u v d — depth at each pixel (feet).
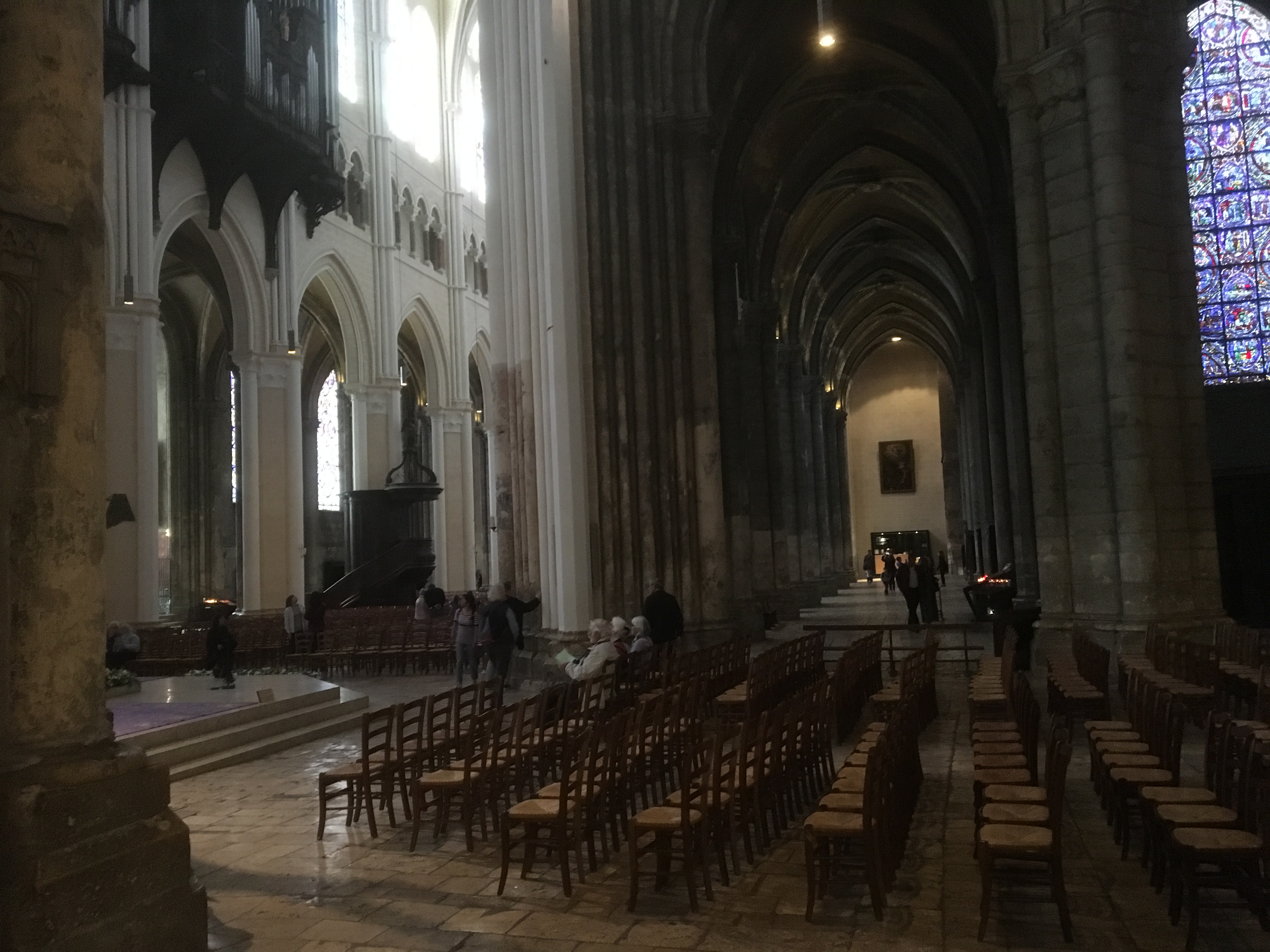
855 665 37.47
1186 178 48.01
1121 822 20.95
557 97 52.85
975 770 21.50
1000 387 97.35
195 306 119.75
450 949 16.69
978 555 126.21
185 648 68.33
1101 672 34.06
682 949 16.38
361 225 111.96
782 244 115.85
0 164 15.37
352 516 106.52
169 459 120.26
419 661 67.36
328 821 26.25
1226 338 75.10
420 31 129.18
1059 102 48.98
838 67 87.81
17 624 14.99
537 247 54.19
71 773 14.98
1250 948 15.78
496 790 24.38
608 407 54.44
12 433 14.96
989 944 16.22
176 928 15.99
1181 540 46.01
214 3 77.10
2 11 15.67
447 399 129.59
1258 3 74.28
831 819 18.31
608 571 53.36
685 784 18.35
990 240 87.10
